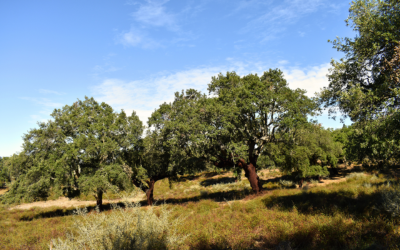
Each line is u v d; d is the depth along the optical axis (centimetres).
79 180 1944
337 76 916
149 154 2266
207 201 1825
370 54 804
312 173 2722
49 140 2120
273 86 1900
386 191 988
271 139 1984
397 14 761
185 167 2347
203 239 819
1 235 1269
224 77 2048
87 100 2355
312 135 2886
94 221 580
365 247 593
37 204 3161
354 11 855
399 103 691
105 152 1972
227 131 1764
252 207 1370
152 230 593
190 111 1945
